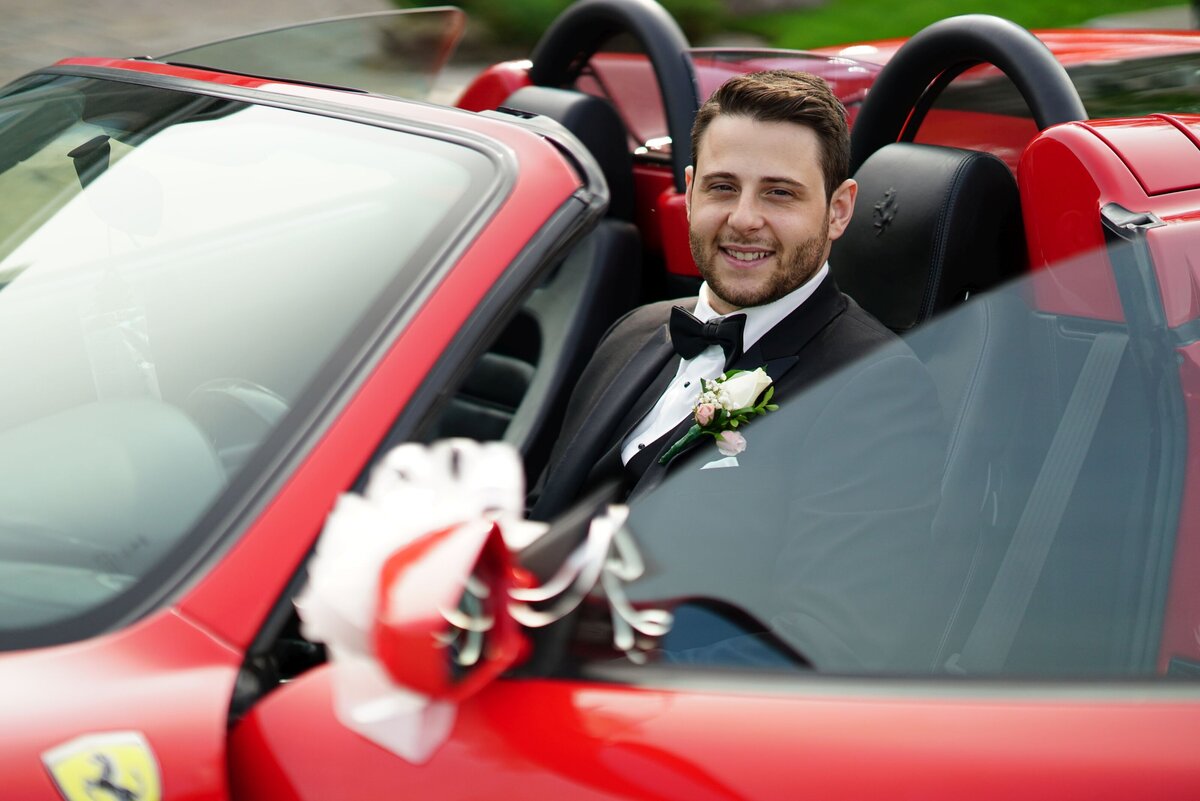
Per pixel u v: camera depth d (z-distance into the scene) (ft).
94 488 4.07
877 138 8.46
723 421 4.83
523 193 4.55
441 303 4.21
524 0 24.12
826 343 5.70
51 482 4.15
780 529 4.66
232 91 5.84
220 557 3.75
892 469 4.74
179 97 5.90
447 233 4.45
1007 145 8.40
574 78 11.66
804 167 5.61
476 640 3.31
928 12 28.66
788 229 5.62
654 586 3.86
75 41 24.03
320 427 3.95
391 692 3.33
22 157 5.83
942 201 6.16
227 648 3.60
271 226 4.80
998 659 4.07
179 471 4.02
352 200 4.77
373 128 5.21
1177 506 4.34
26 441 4.37
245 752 3.51
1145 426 4.60
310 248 4.61
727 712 3.54
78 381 4.57
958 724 3.55
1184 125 5.71
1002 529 4.63
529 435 5.70
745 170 5.61
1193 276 4.69
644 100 10.94
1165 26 23.27
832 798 3.37
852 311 5.92
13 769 3.31
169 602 3.69
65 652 3.57
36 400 4.54
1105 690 3.76
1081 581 4.30
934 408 5.08
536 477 5.82
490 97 11.75
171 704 3.46
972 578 4.46
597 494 4.12
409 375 4.04
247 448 4.01
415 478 3.56
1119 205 5.18
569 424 6.27
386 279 4.36
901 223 6.31
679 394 5.80
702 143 5.82
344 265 4.49
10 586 3.81
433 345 4.11
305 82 6.00
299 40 7.91
